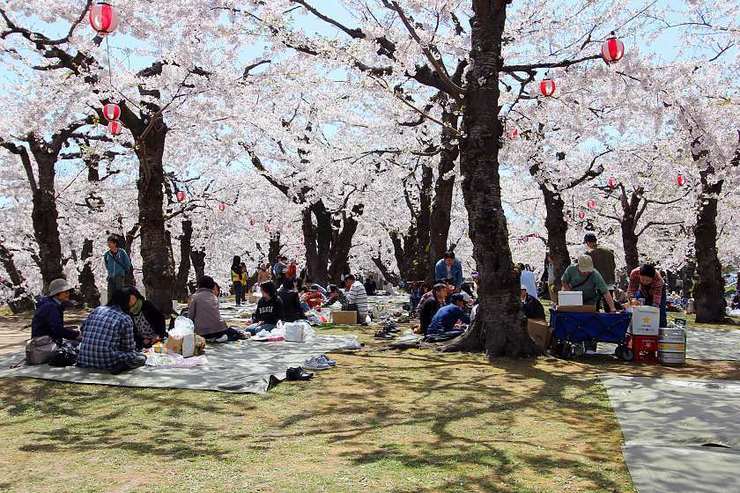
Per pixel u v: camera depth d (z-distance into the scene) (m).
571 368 8.60
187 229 28.28
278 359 9.05
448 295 12.45
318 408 6.28
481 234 9.72
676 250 35.06
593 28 12.86
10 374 7.70
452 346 10.03
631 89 12.57
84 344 7.97
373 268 51.81
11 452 4.81
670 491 3.82
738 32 13.66
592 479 4.07
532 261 42.47
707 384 7.27
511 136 14.53
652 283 10.05
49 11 12.02
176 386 7.17
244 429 5.50
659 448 4.72
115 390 7.05
